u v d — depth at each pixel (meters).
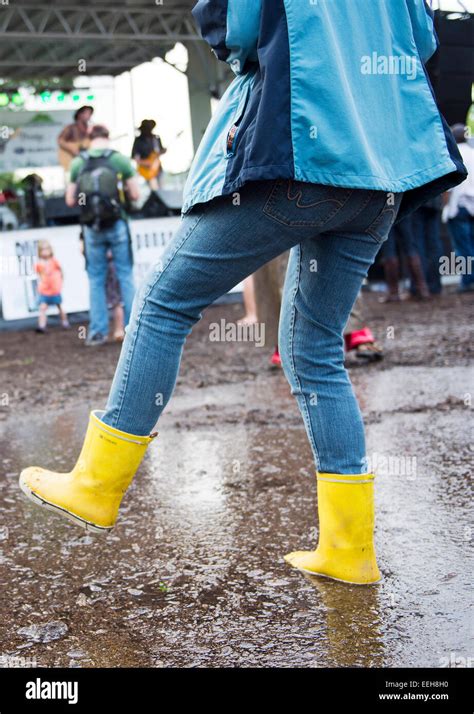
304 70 1.82
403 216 2.22
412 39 2.05
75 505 2.14
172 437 4.17
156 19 17.64
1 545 2.78
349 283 2.18
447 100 9.94
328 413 2.28
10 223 12.65
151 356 2.06
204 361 6.71
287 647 2.00
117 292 8.90
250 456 3.72
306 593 2.29
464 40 9.67
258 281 5.86
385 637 2.02
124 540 2.78
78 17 16.94
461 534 2.66
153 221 11.81
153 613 2.23
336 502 2.32
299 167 1.81
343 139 1.85
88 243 8.52
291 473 3.43
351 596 2.25
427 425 4.04
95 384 6.05
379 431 3.98
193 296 2.04
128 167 8.40
